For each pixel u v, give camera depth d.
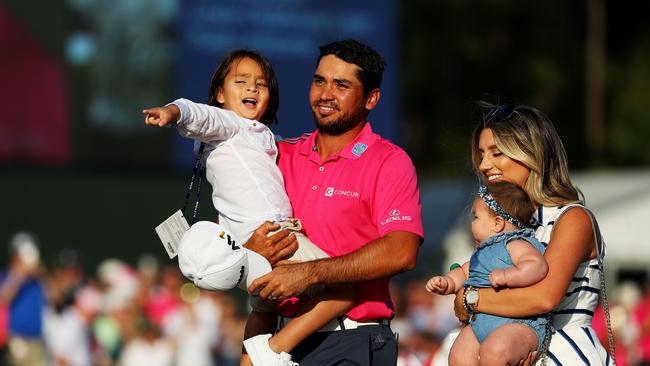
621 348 46.47
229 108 20.05
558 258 17.44
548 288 17.19
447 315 49.84
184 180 64.25
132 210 64.75
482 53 144.38
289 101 60.09
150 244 65.12
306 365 19.17
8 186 63.69
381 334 19.30
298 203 19.53
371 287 19.30
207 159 19.41
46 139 62.19
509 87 143.50
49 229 64.19
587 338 17.86
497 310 17.41
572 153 138.62
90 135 62.66
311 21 60.91
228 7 60.91
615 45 144.62
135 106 62.47
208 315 54.84
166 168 64.06
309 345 19.41
